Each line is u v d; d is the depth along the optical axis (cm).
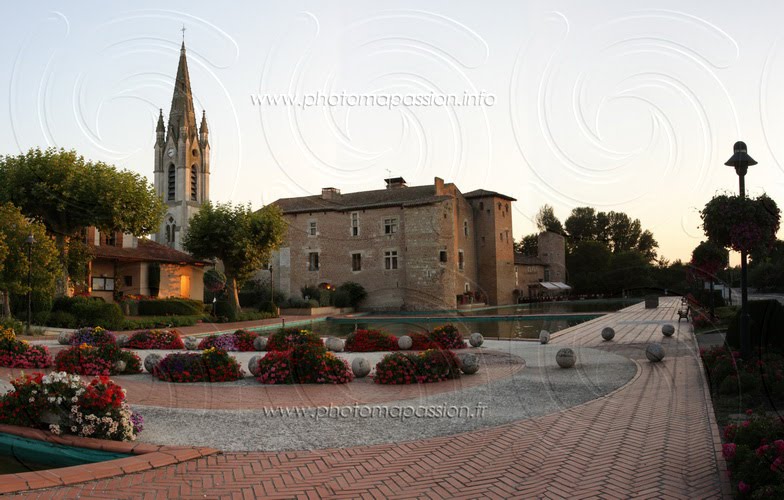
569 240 6112
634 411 727
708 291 1925
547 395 849
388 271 3903
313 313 3488
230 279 3216
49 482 461
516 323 2583
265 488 461
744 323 897
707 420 667
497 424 678
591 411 734
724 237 884
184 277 3488
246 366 1216
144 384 984
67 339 1596
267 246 3181
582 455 543
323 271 4041
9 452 593
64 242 2427
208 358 1028
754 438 470
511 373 1080
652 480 472
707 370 950
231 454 558
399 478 486
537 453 552
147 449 559
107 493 448
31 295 2061
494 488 459
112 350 1112
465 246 4172
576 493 446
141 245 3400
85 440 581
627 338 1631
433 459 539
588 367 1120
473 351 1443
